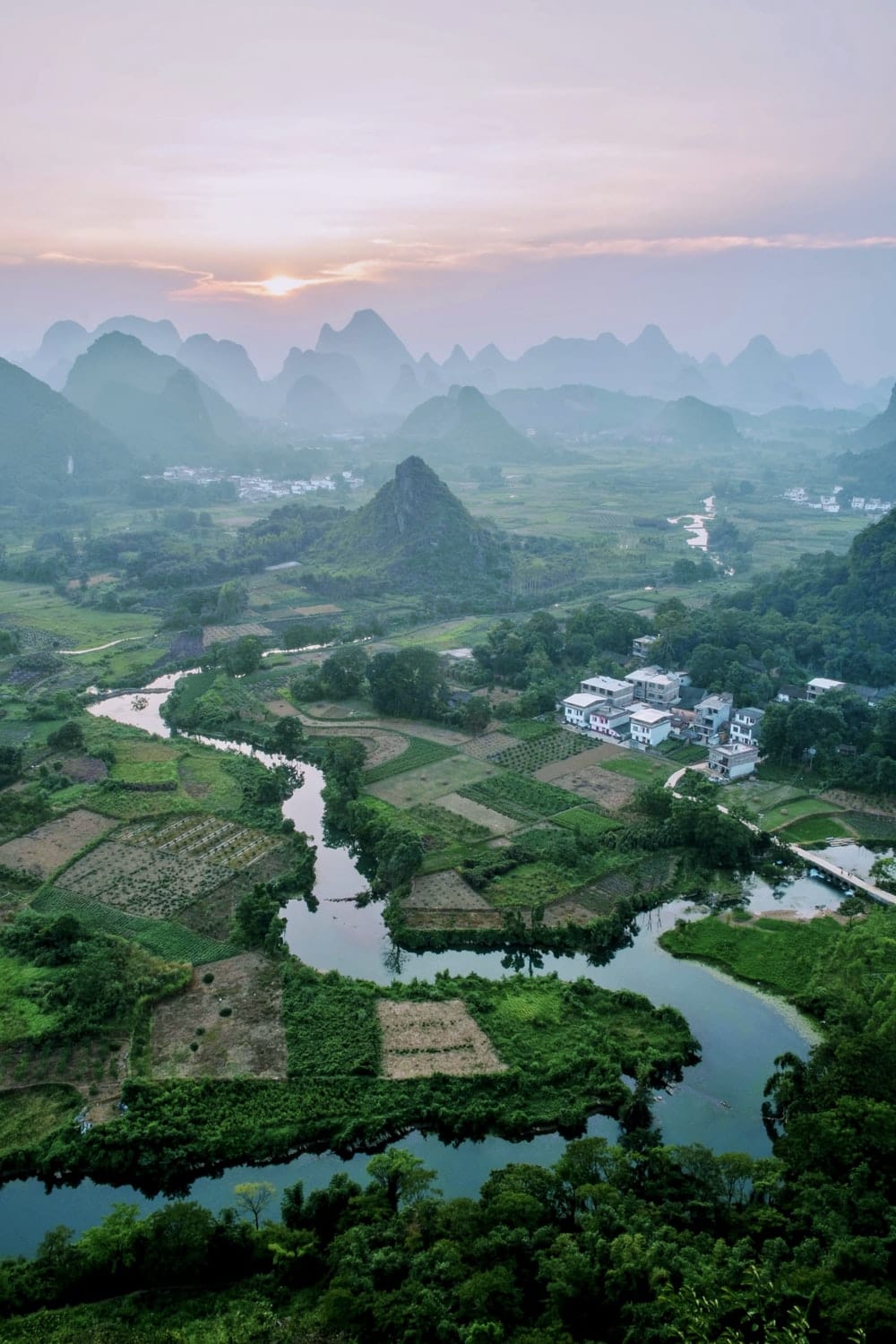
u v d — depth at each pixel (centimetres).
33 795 12612
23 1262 5888
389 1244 5797
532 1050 7831
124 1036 8038
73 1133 6925
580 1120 7100
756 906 10244
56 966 8938
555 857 10938
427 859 11056
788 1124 6556
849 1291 5025
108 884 10562
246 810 12519
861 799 12681
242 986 8775
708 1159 6191
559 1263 5388
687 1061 7794
